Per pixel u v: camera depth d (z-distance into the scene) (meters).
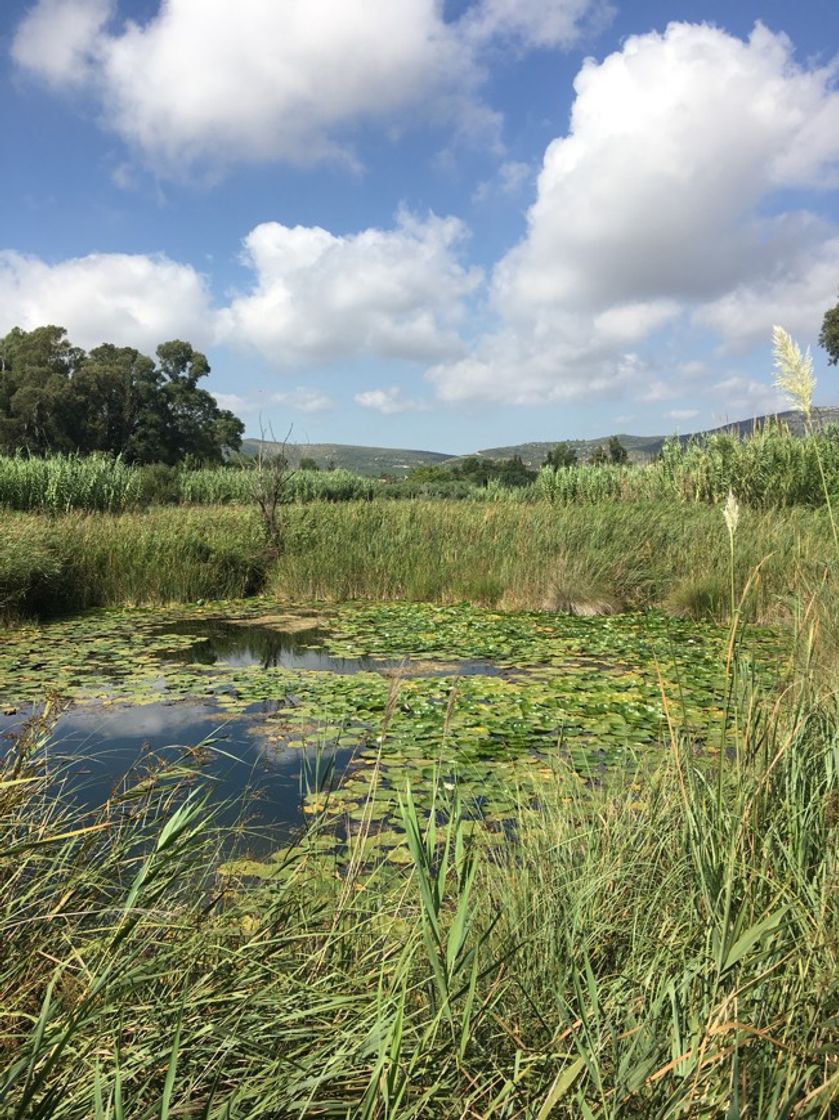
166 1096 1.26
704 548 11.77
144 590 12.08
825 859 2.15
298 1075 1.52
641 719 5.72
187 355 63.84
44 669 7.75
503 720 5.77
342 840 3.65
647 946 2.03
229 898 2.56
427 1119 1.52
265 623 10.39
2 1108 1.26
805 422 3.00
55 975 1.56
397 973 1.66
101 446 56.78
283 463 14.90
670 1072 1.45
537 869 2.59
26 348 57.81
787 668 3.26
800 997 1.64
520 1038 1.68
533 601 11.36
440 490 43.94
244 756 5.11
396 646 8.83
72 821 2.55
